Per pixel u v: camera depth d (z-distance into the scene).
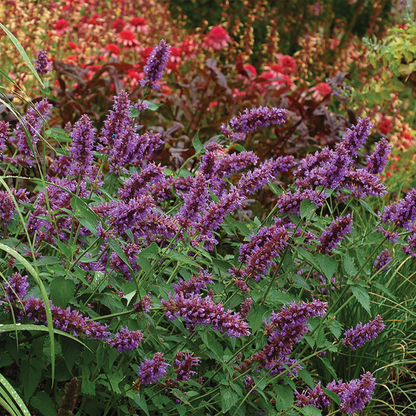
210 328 2.26
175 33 8.18
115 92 4.95
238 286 2.28
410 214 2.54
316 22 9.92
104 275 2.12
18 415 1.53
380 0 9.73
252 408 2.69
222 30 6.72
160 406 2.21
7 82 4.99
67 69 4.77
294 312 2.13
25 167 2.52
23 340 1.95
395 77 5.55
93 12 7.95
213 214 2.23
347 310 3.20
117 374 2.13
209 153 2.41
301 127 4.88
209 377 2.51
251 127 2.65
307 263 2.81
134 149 2.52
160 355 2.05
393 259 3.33
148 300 2.03
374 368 3.19
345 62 8.86
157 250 2.06
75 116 4.83
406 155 6.51
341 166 2.22
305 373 2.41
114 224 2.00
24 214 2.60
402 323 3.39
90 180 2.56
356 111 6.24
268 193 4.30
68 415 1.68
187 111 4.85
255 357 2.22
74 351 1.91
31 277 2.26
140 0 8.55
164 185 2.24
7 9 5.88
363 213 4.14
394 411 2.99
